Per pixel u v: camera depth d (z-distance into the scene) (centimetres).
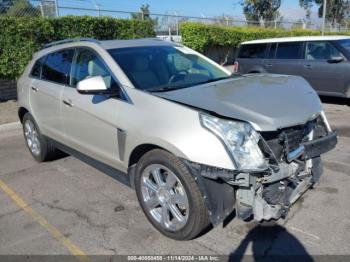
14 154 581
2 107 895
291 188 328
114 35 1175
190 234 305
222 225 339
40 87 479
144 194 338
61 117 438
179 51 443
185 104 302
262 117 288
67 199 412
